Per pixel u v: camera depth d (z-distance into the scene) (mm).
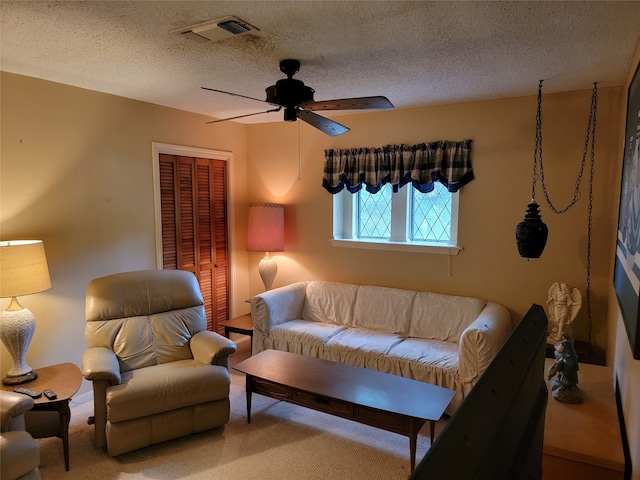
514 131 3414
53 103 3064
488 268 3611
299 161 4500
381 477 2449
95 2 1764
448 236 3879
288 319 4086
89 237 3352
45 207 3072
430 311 3676
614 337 2615
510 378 539
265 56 2439
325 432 2922
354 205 4305
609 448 1595
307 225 4523
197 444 2768
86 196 3312
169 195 3990
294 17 1887
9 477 1867
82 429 2934
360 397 2494
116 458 2604
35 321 2771
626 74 2717
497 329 2967
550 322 3223
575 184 3223
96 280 3127
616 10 1793
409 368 3115
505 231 3518
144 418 2617
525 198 3416
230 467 2535
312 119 2664
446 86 3064
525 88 3117
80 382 2623
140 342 3053
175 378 2711
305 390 2615
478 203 3607
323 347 3535
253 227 4387
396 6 1774
